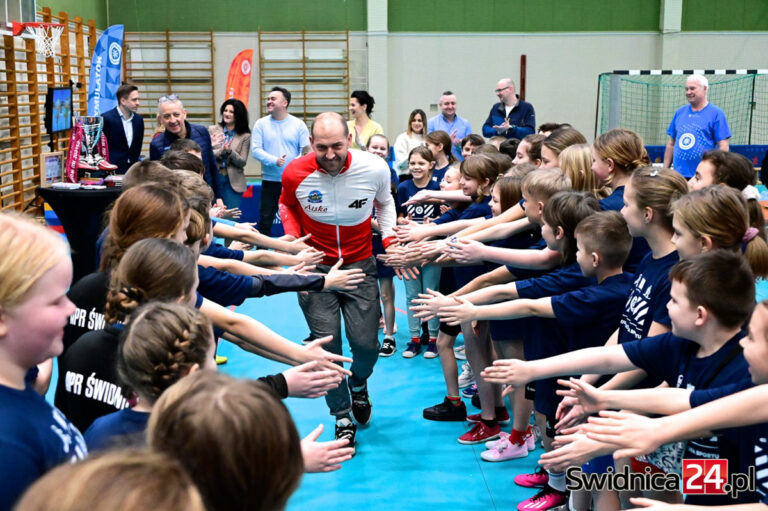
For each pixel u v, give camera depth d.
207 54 12.74
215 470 0.92
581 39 12.96
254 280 2.57
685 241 2.15
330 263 3.62
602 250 2.50
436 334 5.04
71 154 6.07
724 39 12.96
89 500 0.65
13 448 1.14
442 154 5.43
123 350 1.48
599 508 2.41
